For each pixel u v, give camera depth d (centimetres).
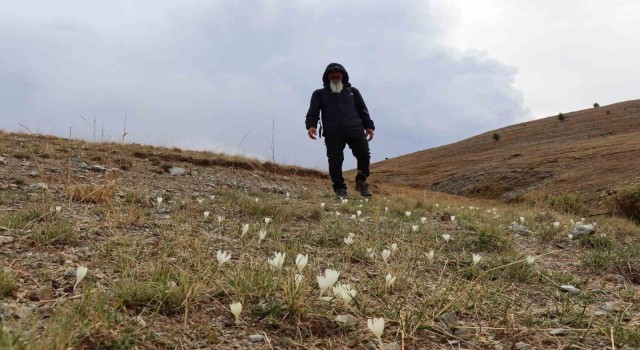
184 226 437
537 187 3325
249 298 258
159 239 373
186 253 343
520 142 7631
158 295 238
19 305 214
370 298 286
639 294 341
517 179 3847
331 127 899
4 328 168
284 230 490
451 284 315
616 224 825
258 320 235
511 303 294
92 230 387
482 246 486
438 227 592
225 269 302
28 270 272
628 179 2466
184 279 251
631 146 3969
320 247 425
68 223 378
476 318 267
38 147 1150
